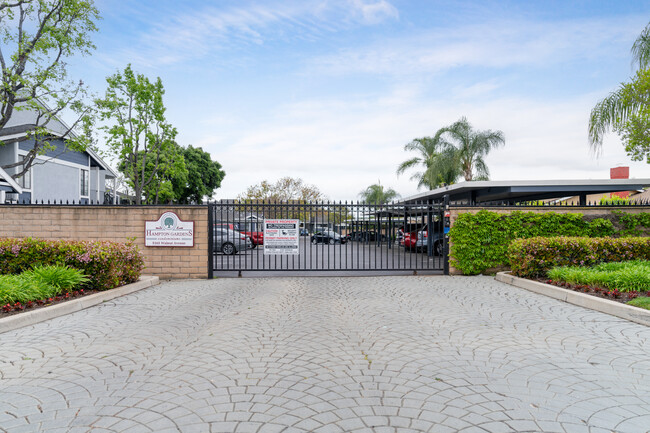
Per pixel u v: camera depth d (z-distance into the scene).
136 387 3.63
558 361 4.23
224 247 18.66
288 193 44.22
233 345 4.81
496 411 3.16
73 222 10.32
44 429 2.91
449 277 10.15
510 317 6.02
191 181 43.50
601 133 10.68
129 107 22.31
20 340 4.97
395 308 6.70
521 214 10.48
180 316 6.22
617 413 3.12
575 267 8.36
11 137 17.77
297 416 3.10
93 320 5.96
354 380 3.78
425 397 3.42
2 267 7.53
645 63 10.10
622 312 5.89
